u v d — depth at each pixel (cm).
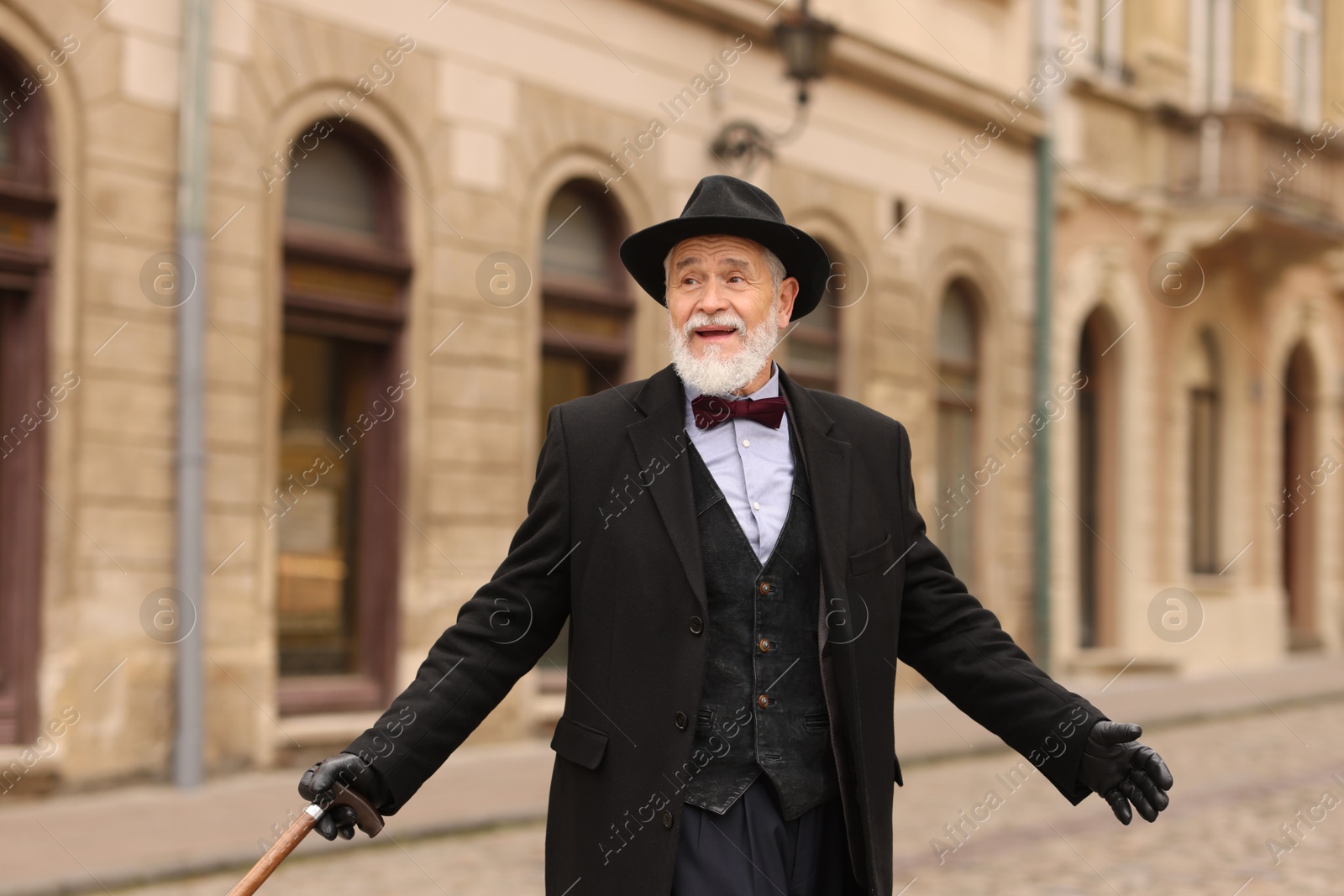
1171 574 1805
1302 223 1839
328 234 1001
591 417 296
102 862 664
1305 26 1998
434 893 632
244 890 263
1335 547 2169
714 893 276
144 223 890
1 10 827
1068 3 1673
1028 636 1609
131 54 883
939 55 1478
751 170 1253
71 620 857
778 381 311
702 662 279
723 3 1227
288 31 955
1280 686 1611
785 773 283
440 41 1042
